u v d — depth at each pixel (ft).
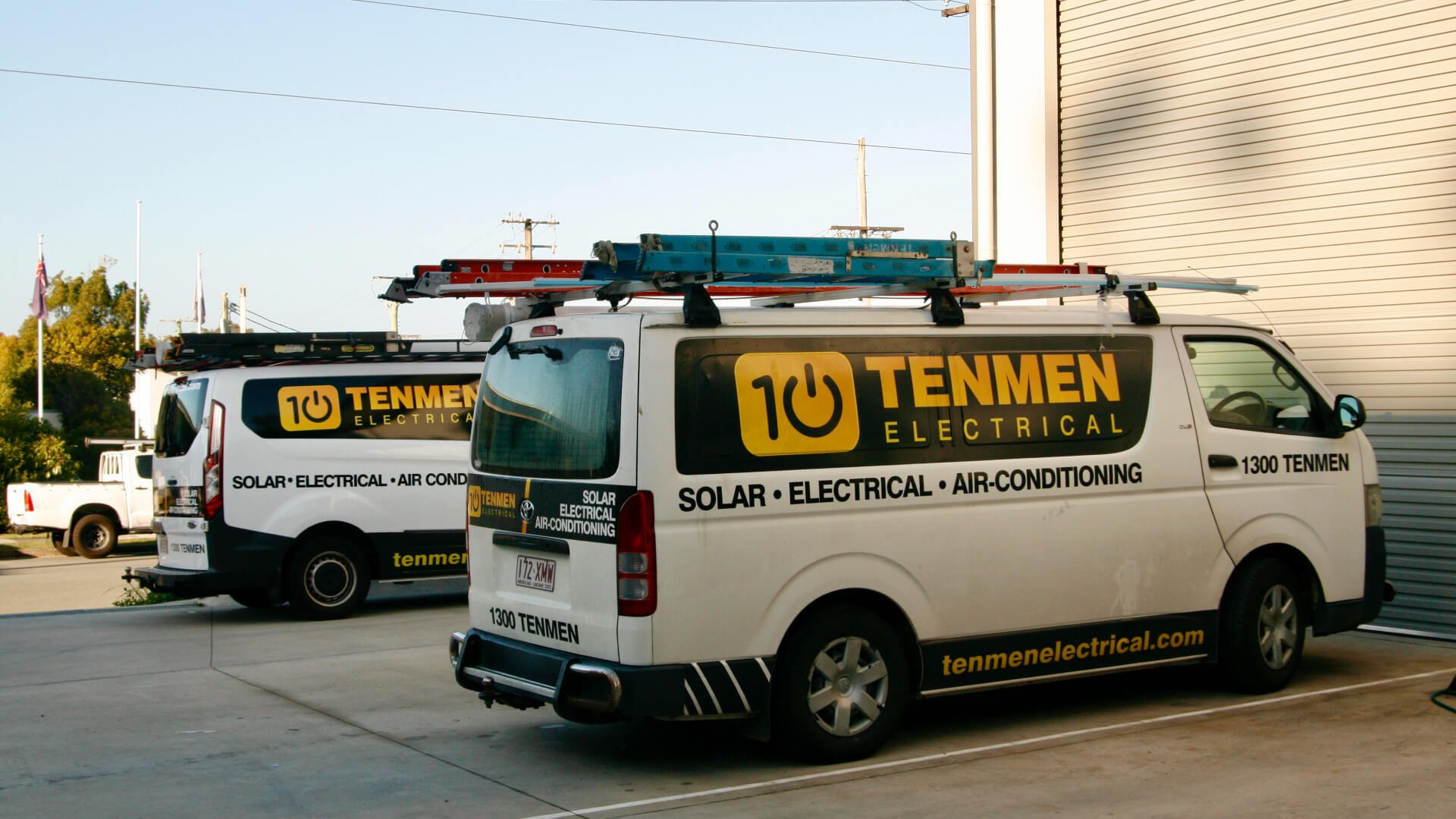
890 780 18.76
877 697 19.94
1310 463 24.50
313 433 37.35
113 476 80.38
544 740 21.95
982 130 40.29
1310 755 19.72
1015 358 21.54
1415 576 30.66
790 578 19.08
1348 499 25.00
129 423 172.55
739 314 19.24
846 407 19.81
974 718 22.79
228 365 37.17
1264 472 23.90
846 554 19.54
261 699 25.85
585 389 19.29
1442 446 30.22
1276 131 33.50
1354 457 25.21
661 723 22.98
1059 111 38.58
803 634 19.27
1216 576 23.25
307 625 36.78
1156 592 22.50
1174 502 22.76
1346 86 32.07
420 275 23.34
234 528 36.29
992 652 20.88
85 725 23.58
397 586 47.11
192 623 37.78
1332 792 17.71
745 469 18.86
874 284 21.65
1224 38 34.58
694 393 18.69
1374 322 31.53
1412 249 30.86
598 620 18.52
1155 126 36.17
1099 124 37.58
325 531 37.63
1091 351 22.34
